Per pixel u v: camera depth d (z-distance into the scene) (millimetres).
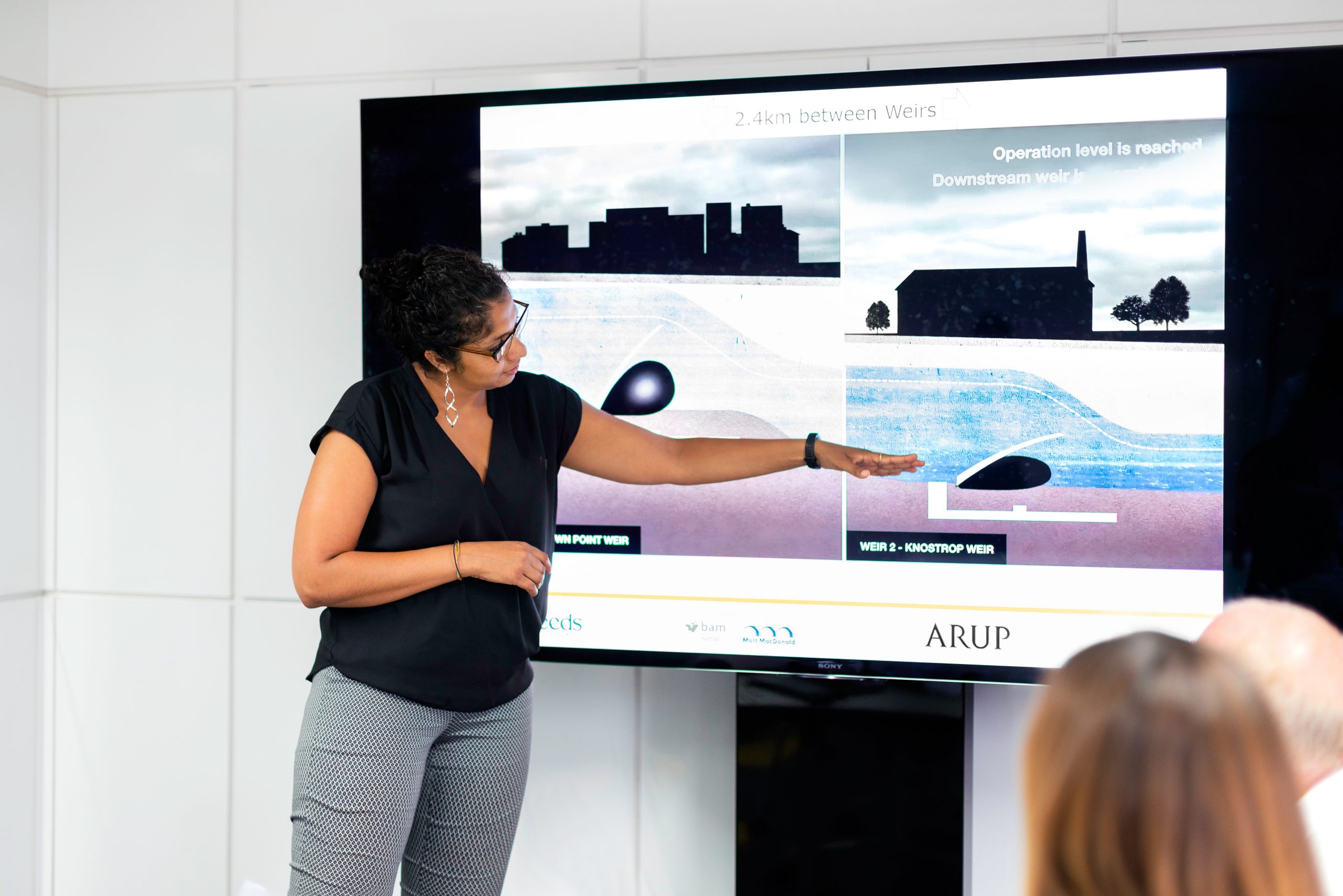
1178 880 581
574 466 2135
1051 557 2090
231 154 2633
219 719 2650
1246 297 2014
